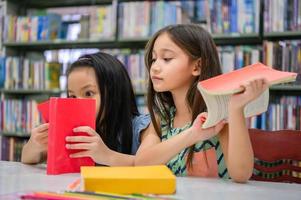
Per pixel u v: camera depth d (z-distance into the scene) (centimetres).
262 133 117
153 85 98
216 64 99
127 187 62
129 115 114
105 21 246
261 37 218
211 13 219
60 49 287
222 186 74
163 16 231
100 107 109
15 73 273
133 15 238
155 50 96
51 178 76
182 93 100
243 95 73
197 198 62
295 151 113
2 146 273
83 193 58
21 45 279
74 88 109
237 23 215
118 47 269
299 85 204
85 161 84
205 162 103
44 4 293
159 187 63
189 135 88
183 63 94
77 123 82
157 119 108
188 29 97
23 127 269
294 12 205
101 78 108
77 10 284
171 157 90
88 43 262
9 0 285
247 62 215
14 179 75
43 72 266
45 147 97
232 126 79
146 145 102
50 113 81
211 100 75
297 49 204
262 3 213
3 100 275
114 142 111
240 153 80
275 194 68
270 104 209
